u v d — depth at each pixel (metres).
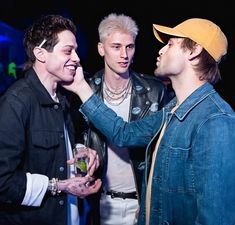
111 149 2.08
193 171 1.33
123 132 1.81
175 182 1.40
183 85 1.47
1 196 1.45
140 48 9.55
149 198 1.57
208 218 1.23
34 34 1.58
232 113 1.32
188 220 1.38
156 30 1.59
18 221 1.56
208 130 1.28
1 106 1.49
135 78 2.15
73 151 1.73
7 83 8.95
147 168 1.65
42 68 1.61
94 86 2.14
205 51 1.42
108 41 1.97
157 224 1.49
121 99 2.11
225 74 9.12
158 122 1.75
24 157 1.55
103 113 1.81
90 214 2.22
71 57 1.61
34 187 1.48
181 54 1.44
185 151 1.36
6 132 1.44
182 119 1.41
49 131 1.57
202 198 1.25
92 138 2.07
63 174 1.61
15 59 9.67
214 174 1.23
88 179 1.60
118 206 2.11
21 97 1.51
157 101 2.13
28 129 1.53
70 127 1.77
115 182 2.11
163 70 1.49
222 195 1.22
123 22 1.98
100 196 2.15
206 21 1.47
